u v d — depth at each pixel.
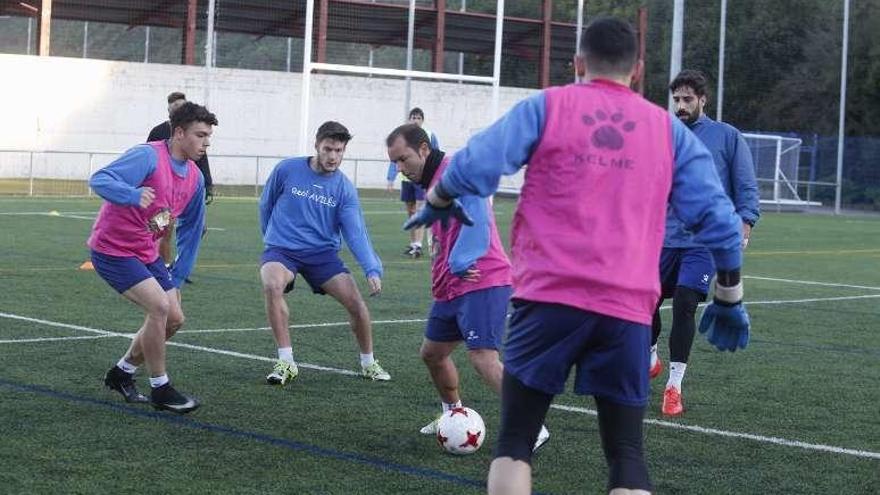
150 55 45.66
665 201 4.17
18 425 6.80
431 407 7.71
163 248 12.68
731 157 8.09
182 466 6.03
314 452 6.43
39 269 14.95
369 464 6.20
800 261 20.78
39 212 24.97
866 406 8.25
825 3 48.12
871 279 17.92
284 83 41.28
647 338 4.13
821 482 6.15
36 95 37.53
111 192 6.71
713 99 47.97
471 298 6.39
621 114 4.12
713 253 4.28
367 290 14.30
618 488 4.07
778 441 7.07
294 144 41.66
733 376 9.30
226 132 40.50
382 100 42.94
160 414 7.23
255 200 32.53
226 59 45.50
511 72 47.59
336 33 41.56
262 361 9.23
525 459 4.09
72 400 7.54
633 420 4.17
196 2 39.50
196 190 7.29
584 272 4.00
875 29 46.88
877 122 47.47
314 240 8.38
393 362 9.38
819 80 47.81
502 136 4.03
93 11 39.19
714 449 6.83
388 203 33.03
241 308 12.23
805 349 10.81
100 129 38.59
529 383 4.10
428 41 43.41
